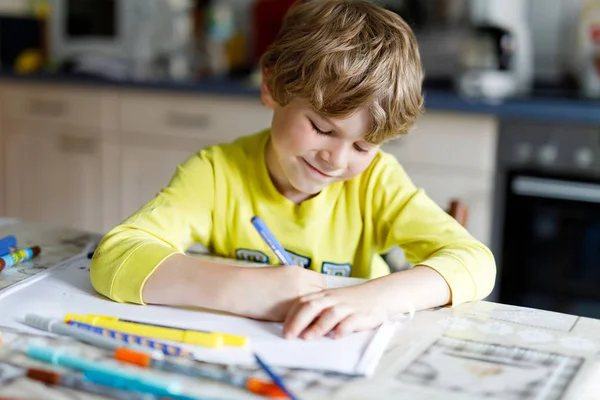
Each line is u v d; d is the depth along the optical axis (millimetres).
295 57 1022
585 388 685
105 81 2699
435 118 2275
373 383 679
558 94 2428
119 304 875
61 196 2879
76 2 3096
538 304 2305
